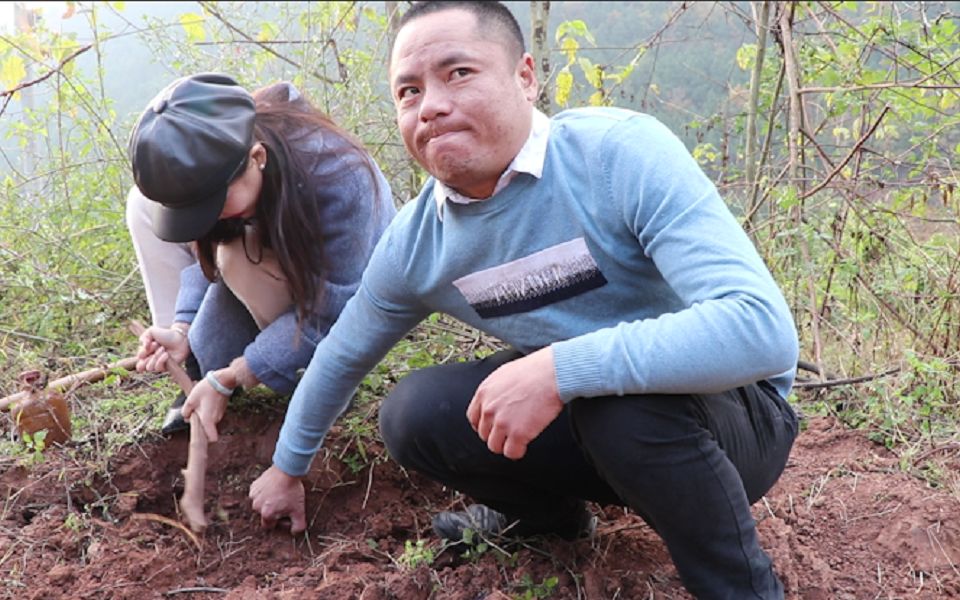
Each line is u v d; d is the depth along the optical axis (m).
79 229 3.71
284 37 4.35
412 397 2.00
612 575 2.12
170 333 2.56
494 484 2.06
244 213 2.22
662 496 1.71
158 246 2.63
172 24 4.02
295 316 2.38
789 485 2.55
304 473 2.33
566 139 1.73
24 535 2.34
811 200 3.90
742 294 1.55
